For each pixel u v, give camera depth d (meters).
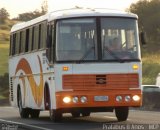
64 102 23.36
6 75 64.69
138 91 23.84
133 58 23.91
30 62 28.11
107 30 23.86
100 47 23.69
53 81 23.97
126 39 24.02
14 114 34.09
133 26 24.12
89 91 23.48
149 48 82.81
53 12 24.83
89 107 23.92
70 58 23.58
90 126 22.92
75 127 22.56
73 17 23.77
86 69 23.55
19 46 30.30
